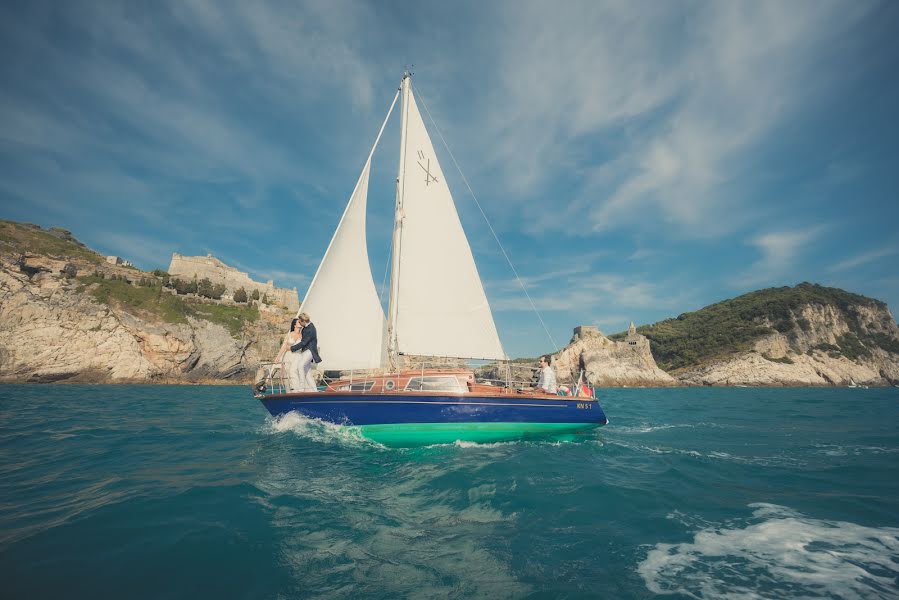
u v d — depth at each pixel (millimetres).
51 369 62031
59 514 4938
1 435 10430
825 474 7852
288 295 121500
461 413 10039
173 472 6977
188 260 111438
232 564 3812
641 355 104125
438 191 12523
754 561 4117
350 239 12055
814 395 52281
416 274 12125
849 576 3781
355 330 11836
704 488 6805
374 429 9844
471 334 12430
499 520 5242
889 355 130000
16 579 3395
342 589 3467
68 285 73938
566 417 11086
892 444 11430
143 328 72438
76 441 9781
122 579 3451
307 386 10680
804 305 129500
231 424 13312
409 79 13070
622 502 5992
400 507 5648
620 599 3365
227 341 80875
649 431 13953
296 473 7133
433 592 3457
